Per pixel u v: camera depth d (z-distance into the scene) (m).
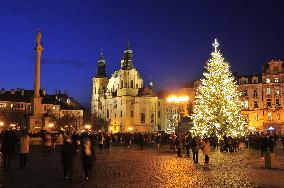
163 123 164.00
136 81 163.00
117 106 164.50
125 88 160.50
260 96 124.19
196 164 31.58
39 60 69.38
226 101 55.56
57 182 20.17
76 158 36.78
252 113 124.50
